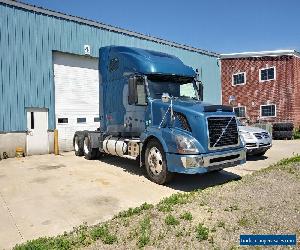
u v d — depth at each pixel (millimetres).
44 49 15125
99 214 6027
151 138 8594
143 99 8984
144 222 5172
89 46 16906
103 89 11367
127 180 8812
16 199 7148
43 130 15117
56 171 10398
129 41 19031
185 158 7395
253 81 26922
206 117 7578
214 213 5516
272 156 12844
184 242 4465
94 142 12383
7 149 13883
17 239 4961
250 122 27016
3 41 13688
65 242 4578
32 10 14664
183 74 9680
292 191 6793
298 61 25984
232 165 8016
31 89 14648
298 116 25875
